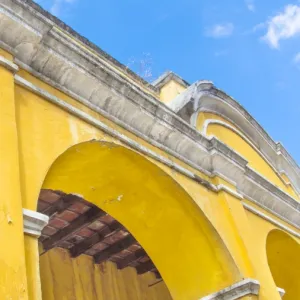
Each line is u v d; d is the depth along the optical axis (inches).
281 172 483.2
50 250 357.4
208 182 317.7
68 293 350.0
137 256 394.3
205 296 290.2
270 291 305.3
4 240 161.2
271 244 398.3
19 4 209.9
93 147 242.4
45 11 257.6
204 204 302.4
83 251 367.6
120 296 387.2
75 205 322.7
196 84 351.6
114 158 259.9
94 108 250.5
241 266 295.9
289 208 409.4
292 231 402.6
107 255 382.3
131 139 265.7
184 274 300.7
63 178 252.7
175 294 301.7
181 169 295.9
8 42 211.0
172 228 299.9
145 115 275.6
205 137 322.7
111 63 336.8
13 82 203.6
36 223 179.6
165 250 303.6
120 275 400.2
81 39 309.9
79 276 366.0
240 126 426.6
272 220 379.6
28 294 163.2
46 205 316.2
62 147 217.2
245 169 356.5
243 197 355.9
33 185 191.0
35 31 215.6
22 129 200.8
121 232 361.4
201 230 298.7
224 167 337.4
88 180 265.6
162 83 385.4
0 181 173.2
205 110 375.2
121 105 262.8
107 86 252.7
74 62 237.5
